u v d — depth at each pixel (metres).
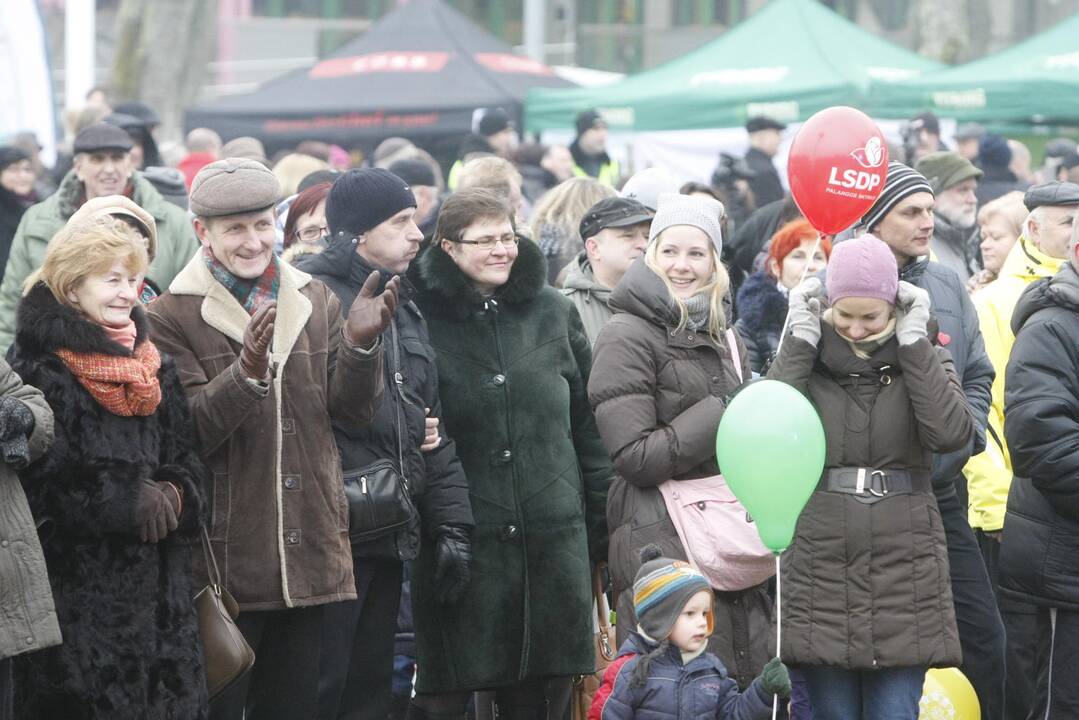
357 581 14.95
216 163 14.22
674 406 15.24
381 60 45.81
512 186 22.73
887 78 40.03
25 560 12.29
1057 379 15.59
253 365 13.28
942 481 16.66
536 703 16.53
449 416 16.05
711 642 15.19
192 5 65.31
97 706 12.71
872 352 14.49
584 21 100.25
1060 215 18.81
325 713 14.81
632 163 43.16
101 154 22.08
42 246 22.16
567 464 16.31
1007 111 37.84
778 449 13.71
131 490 12.70
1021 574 15.98
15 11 38.59
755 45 41.81
